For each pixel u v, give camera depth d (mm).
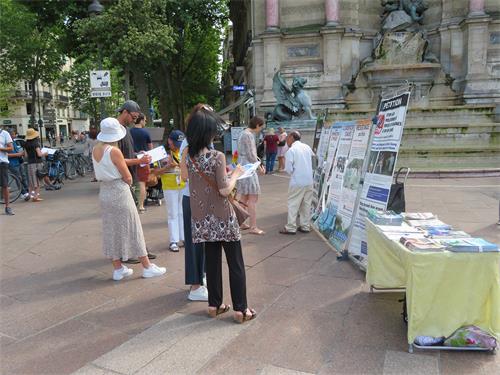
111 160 5059
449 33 21828
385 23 22500
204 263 4715
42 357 3611
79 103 55688
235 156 8078
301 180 7176
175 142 6266
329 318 4152
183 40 30094
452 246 3512
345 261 5785
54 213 9680
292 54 22422
